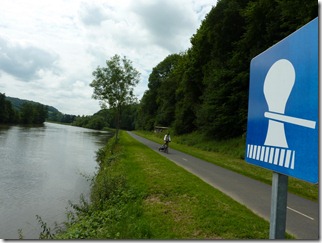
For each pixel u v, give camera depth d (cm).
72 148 3966
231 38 3656
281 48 250
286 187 254
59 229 1009
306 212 916
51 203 1409
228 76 3212
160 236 680
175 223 765
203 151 3030
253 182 1377
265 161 269
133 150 2552
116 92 3178
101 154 2923
